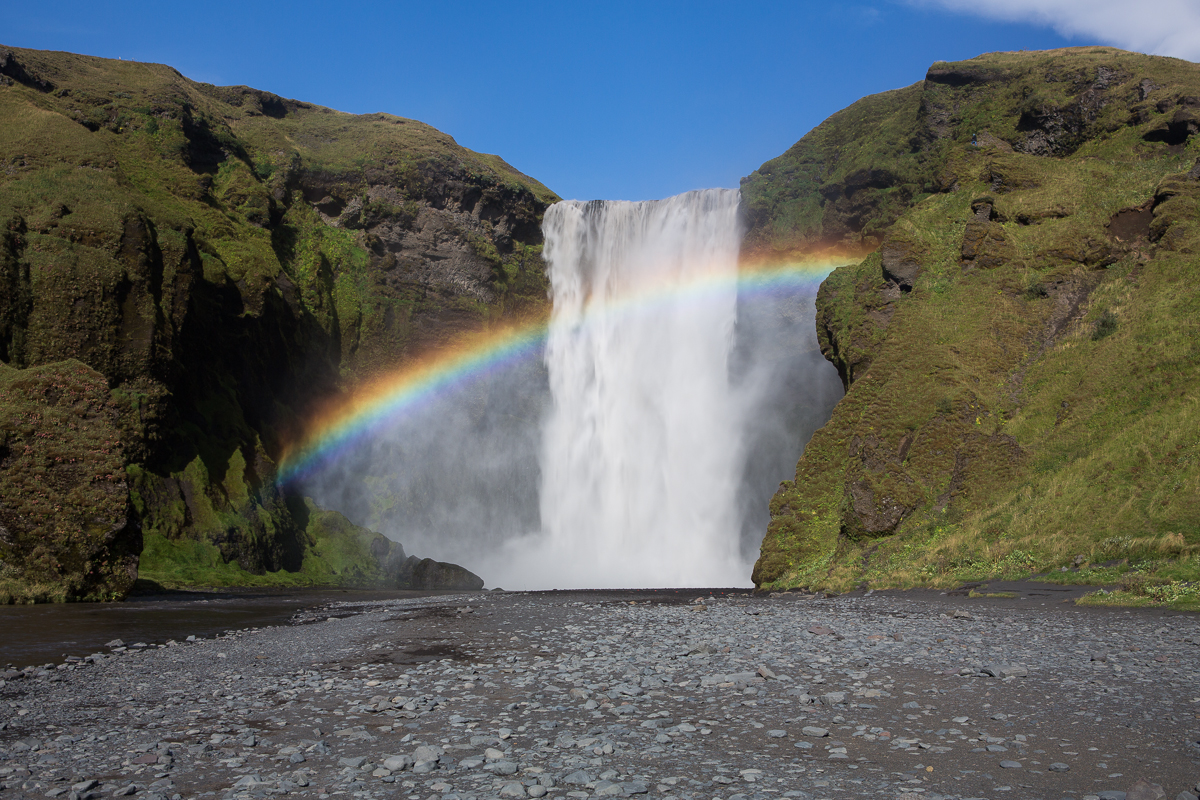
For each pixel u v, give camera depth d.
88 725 8.74
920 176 46.72
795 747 7.38
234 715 9.15
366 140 68.50
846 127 54.97
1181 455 24.17
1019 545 25.23
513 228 70.06
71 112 52.34
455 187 67.00
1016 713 8.50
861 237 49.44
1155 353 28.62
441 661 13.00
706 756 7.14
